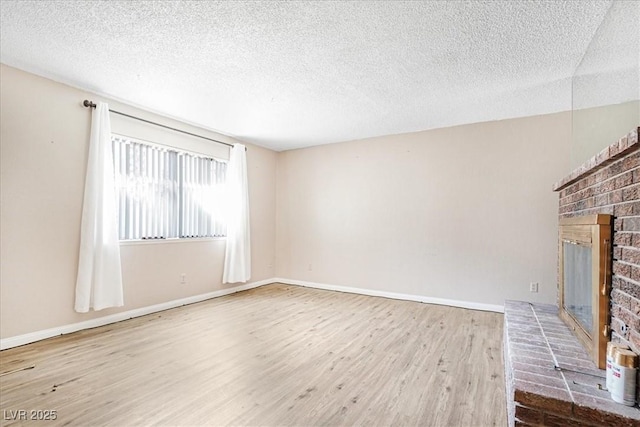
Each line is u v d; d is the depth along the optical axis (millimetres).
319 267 5480
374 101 3551
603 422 1332
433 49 2477
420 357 2670
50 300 3025
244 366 2480
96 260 3268
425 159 4590
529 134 3932
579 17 2055
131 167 3717
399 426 1780
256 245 5527
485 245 4148
